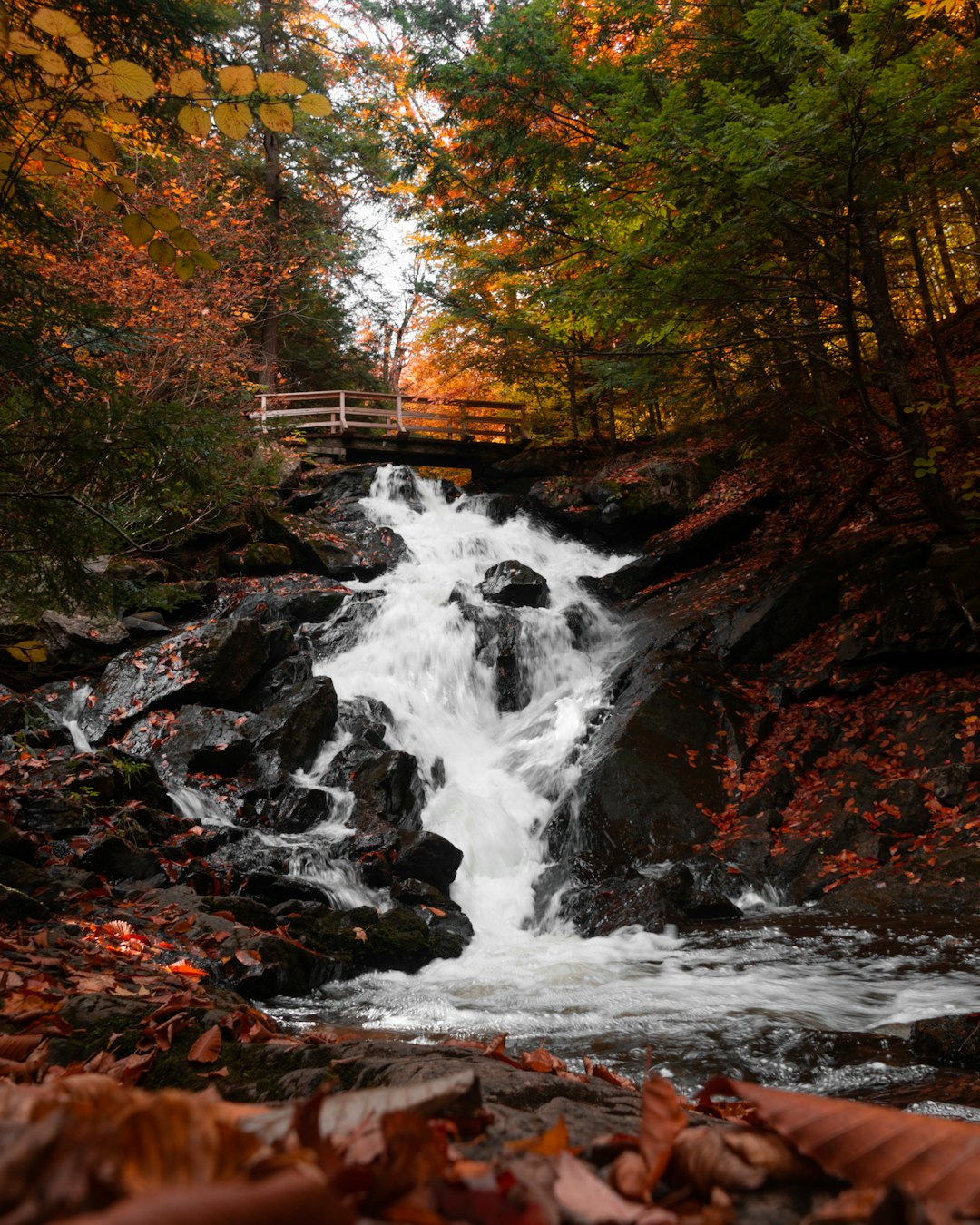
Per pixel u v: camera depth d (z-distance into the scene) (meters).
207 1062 2.70
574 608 15.08
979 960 6.58
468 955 7.87
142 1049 2.84
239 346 20.30
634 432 26.08
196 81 2.89
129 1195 0.61
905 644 11.30
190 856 8.15
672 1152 0.96
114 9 7.10
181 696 11.34
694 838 10.03
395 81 26.14
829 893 8.67
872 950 7.06
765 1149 0.92
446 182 15.85
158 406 6.54
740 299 10.86
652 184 10.45
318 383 30.58
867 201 9.71
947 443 14.16
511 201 15.00
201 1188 0.53
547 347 20.95
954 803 9.38
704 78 12.30
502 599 15.89
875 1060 4.60
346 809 9.91
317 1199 0.55
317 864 8.47
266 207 26.20
